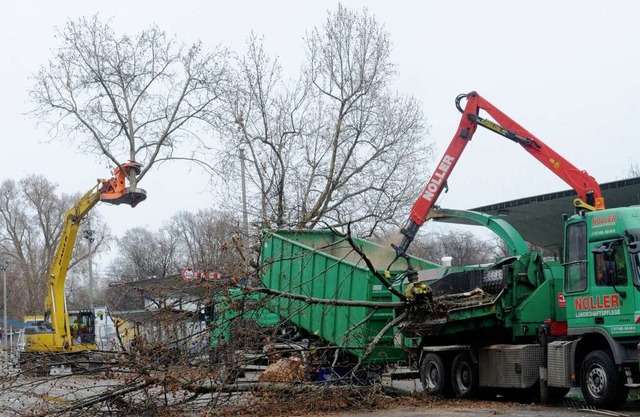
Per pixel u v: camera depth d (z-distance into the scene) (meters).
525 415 11.56
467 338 15.50
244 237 16.08
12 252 81.31
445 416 11.50
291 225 16.67
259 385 12.11
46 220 80.06
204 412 11.53
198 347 12.03
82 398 11.46
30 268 80.75
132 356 11.30
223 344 12.13
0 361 12.10
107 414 11.30
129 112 34.06
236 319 12.45
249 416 11.65
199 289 12.88
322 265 17.14
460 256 60.72
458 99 16.94
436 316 14.54
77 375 11.56
